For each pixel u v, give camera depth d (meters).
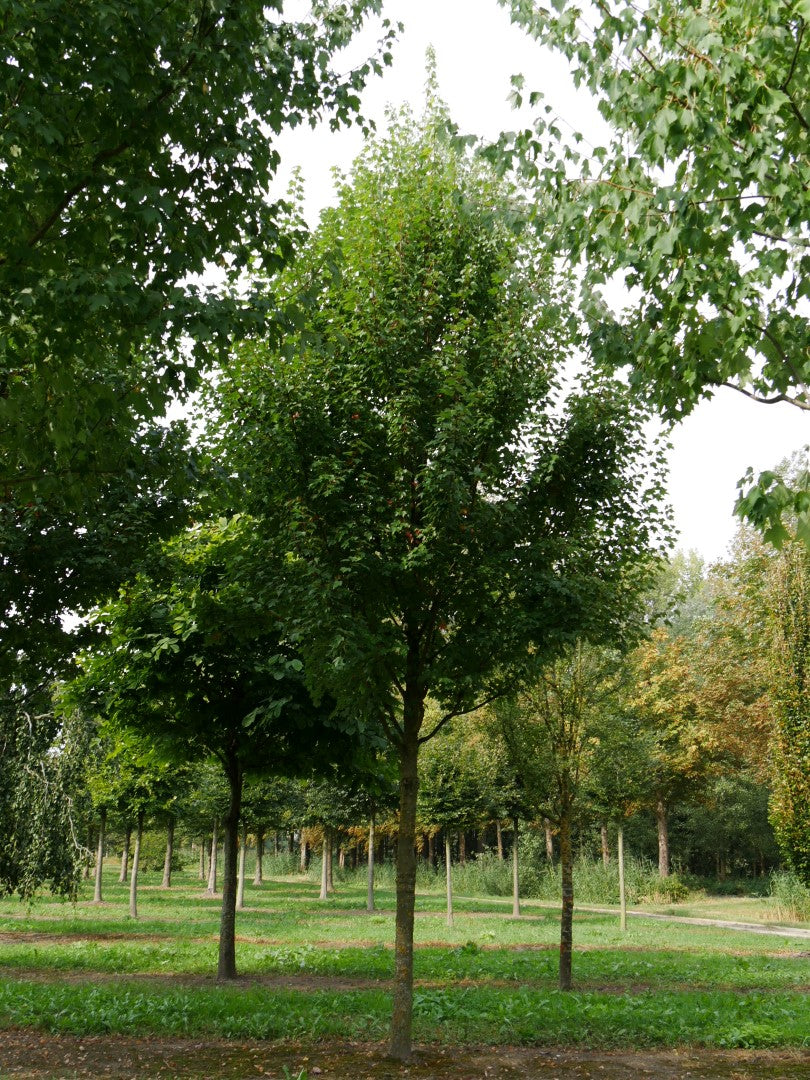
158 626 12.23
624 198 5.72
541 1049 7.79
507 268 8.24
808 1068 7.11
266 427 8.02
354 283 8.38
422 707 8.30
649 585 9.72
